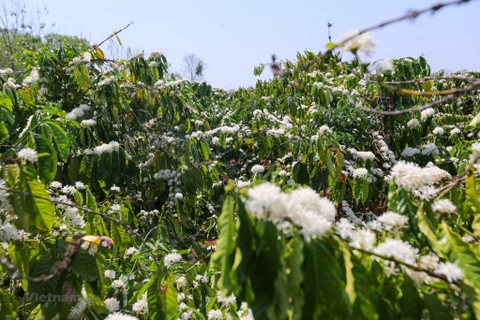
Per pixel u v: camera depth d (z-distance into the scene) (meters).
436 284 1.24
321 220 1.04
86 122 3.58
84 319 1.88
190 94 6.29
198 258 3.13
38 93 4.30
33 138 2.01
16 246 1.85
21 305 2.10
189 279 2.37
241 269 1.02
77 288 1.75
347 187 3.58
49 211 1.73
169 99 4.89
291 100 5.00
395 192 1.42
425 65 4.42
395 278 1.17
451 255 1.22
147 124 5.09
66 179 3.85
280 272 0.97
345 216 3.40
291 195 1.14
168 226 4.04
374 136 3.97
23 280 1.87
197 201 4.38
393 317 1.12
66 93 4.45
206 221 4.58
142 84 4.85
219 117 6.59
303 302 0.96
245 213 1.07
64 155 2.18
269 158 4.85
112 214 2.80
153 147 4.59
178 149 4.56
